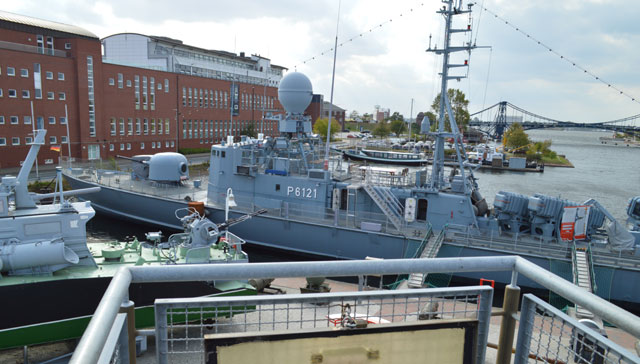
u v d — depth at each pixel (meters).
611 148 163.25
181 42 69.88
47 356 11.26
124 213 27.94
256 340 2.49
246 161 24.84
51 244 11.75
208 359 2.48
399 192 21.80
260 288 15.02
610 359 2.34
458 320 2.80
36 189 33.12
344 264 2.75
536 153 89.06
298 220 22.56
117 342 2.32
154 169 27.58
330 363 2.60
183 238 15.27
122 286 2.27
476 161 76.00
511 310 2.93
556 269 17.95
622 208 45.16
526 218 20.34
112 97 50.59
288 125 24.81
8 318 10.84
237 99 71.50
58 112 45.06
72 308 11.52
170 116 59.12
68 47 46.88
